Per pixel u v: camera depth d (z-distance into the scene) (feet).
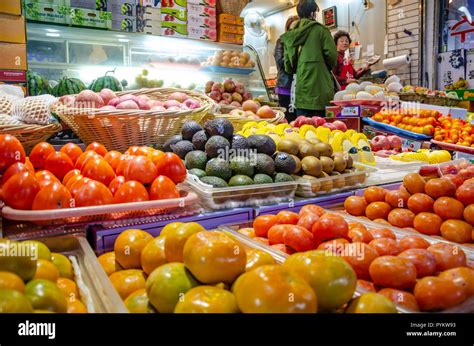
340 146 7.16
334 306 2.65
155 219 4.30
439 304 3.06
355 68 22.62
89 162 4.49
